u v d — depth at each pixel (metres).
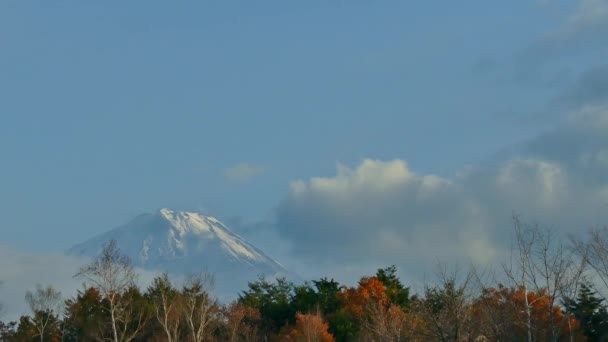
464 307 79.88
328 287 159.75
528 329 75.81
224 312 147.50
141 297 145.12
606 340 106.94
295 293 168.25
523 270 77.44
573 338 102.06
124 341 139.38
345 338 131.25
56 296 150.00
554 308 87.12
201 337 129.75
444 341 78.62
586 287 109.31
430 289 81.94
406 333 91.94
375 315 115.88
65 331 148.00
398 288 146.88
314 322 131.38
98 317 140.75
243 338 142.12
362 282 142.12
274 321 154.25
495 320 79.25
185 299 136.12
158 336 132.12
